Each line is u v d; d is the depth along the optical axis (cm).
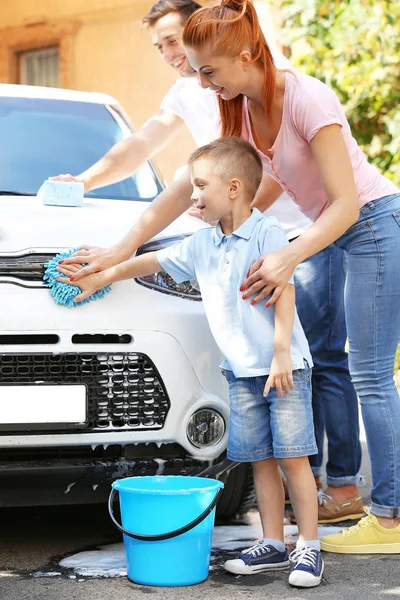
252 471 500
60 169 607
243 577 439
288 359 426
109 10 1577
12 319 445
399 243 470
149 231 482
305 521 438
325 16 1120
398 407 480
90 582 430
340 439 544
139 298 466
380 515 481
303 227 566
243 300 438
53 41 1675
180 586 424
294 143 454
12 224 468
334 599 407
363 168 471
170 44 563
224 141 446
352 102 1101
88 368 455
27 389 447
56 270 453
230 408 452
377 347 477
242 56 435
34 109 657
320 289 548
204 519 424
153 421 462
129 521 425
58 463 451
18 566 456
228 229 452
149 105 1531
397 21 1070
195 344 468
